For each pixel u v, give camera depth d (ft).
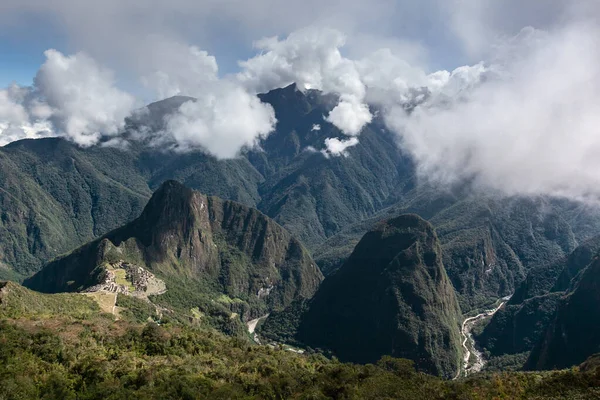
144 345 433.48
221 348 468.75
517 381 410.93
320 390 358.84
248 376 378.12
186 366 380.58
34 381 328.29
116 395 313.32
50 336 395.14
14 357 353.92
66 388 322.34
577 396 331.98
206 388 337.72
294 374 398.01
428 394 359.66
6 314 439.22
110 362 367.25
